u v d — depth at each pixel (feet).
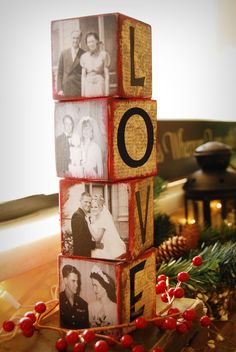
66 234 2.22
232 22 4.64
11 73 2.68
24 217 2.74
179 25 4.15
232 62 4.78
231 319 3.00
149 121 2.23
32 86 2.83
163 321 2.22
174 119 4.31
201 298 2.87
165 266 2.95
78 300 2.22
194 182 4.16
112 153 2.04
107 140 2.03
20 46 2.72
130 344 2.01
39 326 2.20
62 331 2.15
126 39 2.03
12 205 2.67
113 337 2.07
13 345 2.16
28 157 2.81
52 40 2.12
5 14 2.61
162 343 2.12
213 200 4.06
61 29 2.09
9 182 2.68
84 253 2.19
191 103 4.52
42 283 2.81
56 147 2.17
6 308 2.55
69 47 2.08
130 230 2.11
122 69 2.02
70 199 2.19
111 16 1.99
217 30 4.56
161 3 3.87
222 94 4.82
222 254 3.10
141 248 2.22
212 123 4.83
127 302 2.16
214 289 2.92
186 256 3.26
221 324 2.92
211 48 4.56
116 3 3.37
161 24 3.92
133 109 2.13
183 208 4.55
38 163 2.88
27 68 2.79
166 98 4.16
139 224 2.19
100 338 2.16
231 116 4.91
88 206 2.15
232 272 3.02
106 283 2.14
